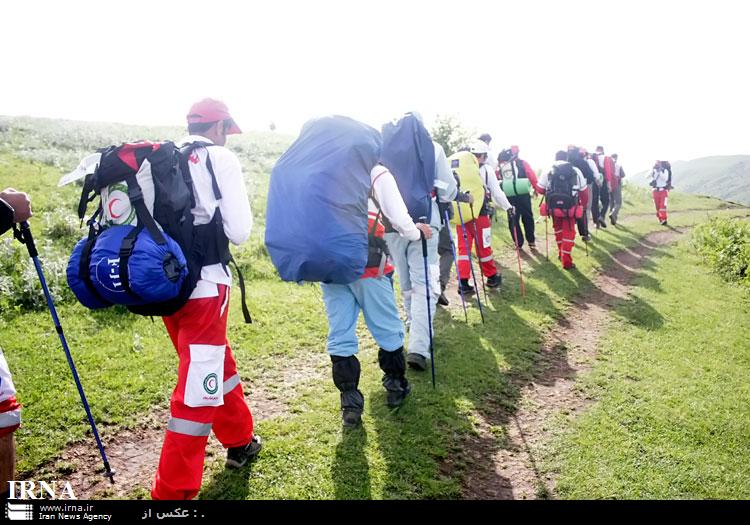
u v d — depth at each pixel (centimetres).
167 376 509
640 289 948
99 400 456
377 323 439
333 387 511
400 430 430
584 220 1207
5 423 277
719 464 414
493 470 398
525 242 1317
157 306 292
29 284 643
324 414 451
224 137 352
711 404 513
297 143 380
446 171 572
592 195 1568
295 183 361
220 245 322
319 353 595
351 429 424
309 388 507
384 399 481
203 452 310
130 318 638
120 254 272
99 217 302
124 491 350
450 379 535
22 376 482
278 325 662
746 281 988
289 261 361
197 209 310
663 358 633
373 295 429
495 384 536
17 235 335
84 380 488
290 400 480
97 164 298
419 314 546
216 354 313
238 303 714
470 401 496
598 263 1143
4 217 288
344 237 352
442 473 384
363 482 363
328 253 351
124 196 290
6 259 703
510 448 429
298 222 355
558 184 1034
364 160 372
